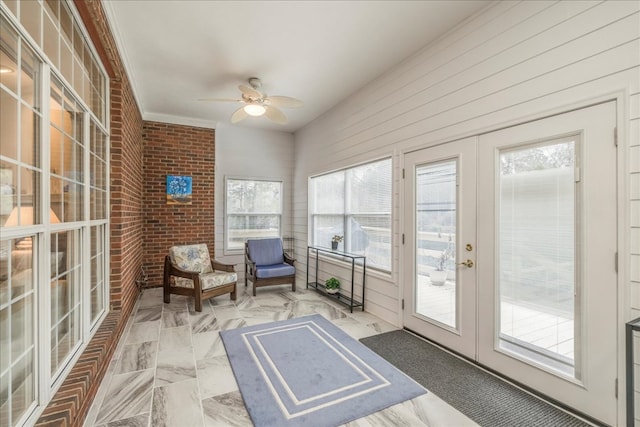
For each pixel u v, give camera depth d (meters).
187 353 2.60
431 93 2.85
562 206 1.91
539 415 1.81
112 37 2.46
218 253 5.48
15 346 1.26
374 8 2.38
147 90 3.95
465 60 2.52
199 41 2.84
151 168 4.88
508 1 2.20
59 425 1.31
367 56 3.13
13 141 1.23
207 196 5.31
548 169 1.98
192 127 5.18
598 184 1.73
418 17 2.49
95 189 2.42
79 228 2.01
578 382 1.80
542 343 2.00
